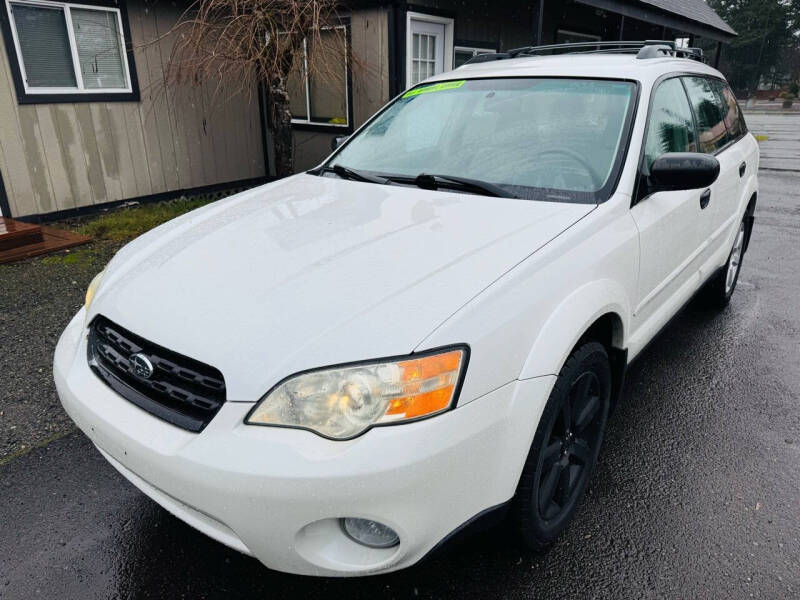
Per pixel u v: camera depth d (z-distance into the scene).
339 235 2.18
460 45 9.43
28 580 2.10
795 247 6.51
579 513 2.44
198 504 1.63
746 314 4.55
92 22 7.05
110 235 6.31
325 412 1.58
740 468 2.72
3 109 6.46
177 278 2.02
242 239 2.23
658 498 2.53
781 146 17.23
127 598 2.04
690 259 3.18
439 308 1.72
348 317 1.69
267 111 9.21
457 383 1.64
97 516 2.40
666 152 2.87
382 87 8.24
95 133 7.29
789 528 2.35
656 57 3.21
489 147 2.80
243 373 1.63
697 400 3.30
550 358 1.87
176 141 8.17
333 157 3.30
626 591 2.06
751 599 2.02
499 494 1.81
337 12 8.16
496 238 2.08
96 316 2.09
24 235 5.59
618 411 3.20
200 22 6.71
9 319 4.21
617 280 2.28
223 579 2.12
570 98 2.84
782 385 3.47
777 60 70.19
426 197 2.51
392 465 1.54
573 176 2.53
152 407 1.78
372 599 2.03
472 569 2.15
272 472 1.54
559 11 11.94
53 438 2.90
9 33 6.36
